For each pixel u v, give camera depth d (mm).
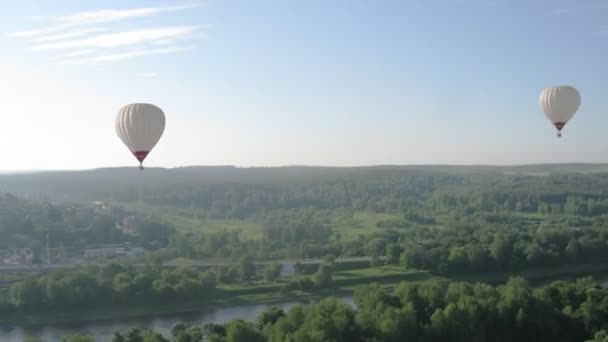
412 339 116812
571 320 128375
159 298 178375
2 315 167125
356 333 115500
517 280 145250
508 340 125312
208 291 187375
